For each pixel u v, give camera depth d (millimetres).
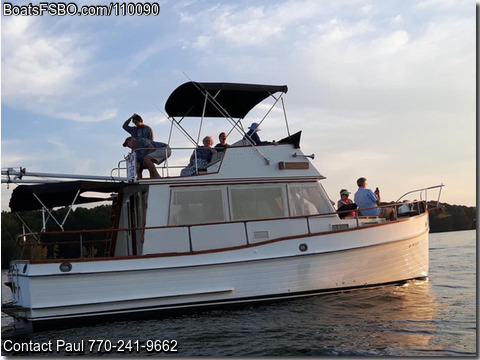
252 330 9703
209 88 12117
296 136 12773
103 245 15828
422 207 13680
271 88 12562
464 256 23859
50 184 10977
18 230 31828
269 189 12398
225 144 12922
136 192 12555
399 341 8734
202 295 10859
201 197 11961
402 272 12672
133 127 12781
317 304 11336
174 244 11578
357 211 12375
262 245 11266
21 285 10695
